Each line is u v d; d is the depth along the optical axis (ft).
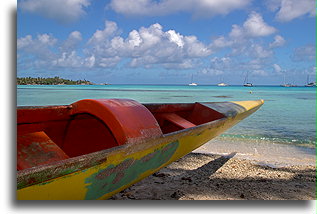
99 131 10.19
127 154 7.55
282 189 12.47
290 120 40.50
